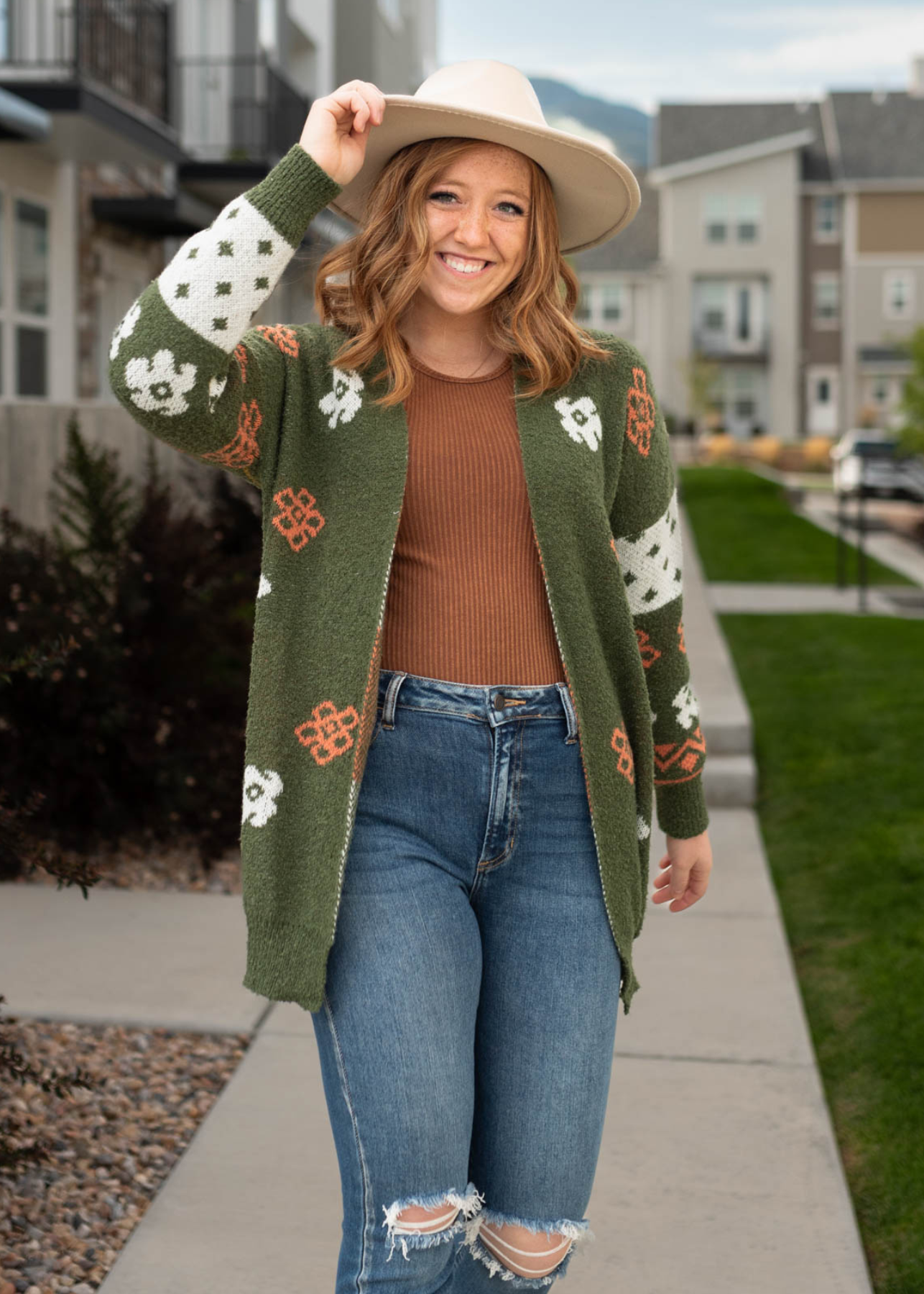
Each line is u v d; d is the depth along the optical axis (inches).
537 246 76.2
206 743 195.6
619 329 2071.9
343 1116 68.9
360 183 79.9
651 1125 121.0
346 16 928.9
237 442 71.2
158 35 532.4
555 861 73.5
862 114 2073.1
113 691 187.6
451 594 72.4
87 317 496.1
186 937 165.2
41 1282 96.3
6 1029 123.8
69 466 207.0
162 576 195.5
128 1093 125.3
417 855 71.4
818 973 157.8
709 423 1979.6
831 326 2060.8
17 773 187.6
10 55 446.0
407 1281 67.6
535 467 73.0
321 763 70.2
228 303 66.1
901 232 2021.4
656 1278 98.3
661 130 2071.9
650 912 179.9
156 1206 106.7
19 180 434.9
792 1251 101.8
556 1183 71.7
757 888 188.5
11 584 189.9
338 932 70.2
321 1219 105.9
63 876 107.5
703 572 545.3
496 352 77.7
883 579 531.5
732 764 234.4
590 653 73.6
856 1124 121.3
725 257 2039.9
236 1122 120.3
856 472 1062.4
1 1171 104.0
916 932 163.0
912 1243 102.0
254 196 67.0
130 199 496.7
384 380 74.0
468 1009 70.4
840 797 225.9
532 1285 72.8
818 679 314.5
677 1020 143.8
